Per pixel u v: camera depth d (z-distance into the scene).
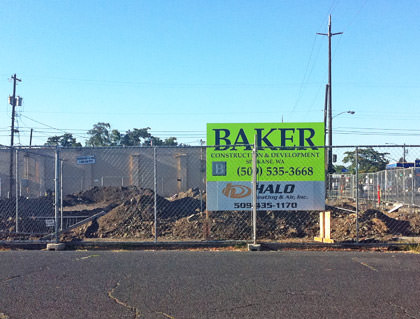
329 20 30.44
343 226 11.77
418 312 4.91
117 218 12.26
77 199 26.59
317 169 9.36
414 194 19.67
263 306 5.11
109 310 4.98
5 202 15.71
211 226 11.06
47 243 9.02
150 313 4.88
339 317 4.76
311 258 7.83
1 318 4.73
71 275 6.53
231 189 9.40
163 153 30.22
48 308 5.04
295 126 9.48
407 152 12.88
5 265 7.22
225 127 9.49
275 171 9.35
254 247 8.71
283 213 11.77
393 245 8.85
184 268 6.99
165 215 13.10
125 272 6.71
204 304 5.18
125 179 31.55
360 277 6.42
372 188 25.92
